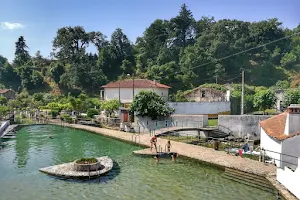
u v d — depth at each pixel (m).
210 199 18.98
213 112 59.09
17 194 20.02
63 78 106.88
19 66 132.12
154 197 19.42
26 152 32.97
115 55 116.88
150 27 122.50
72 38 117.25
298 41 123.06
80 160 25.00
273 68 111.81
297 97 53.06
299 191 17.34
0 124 49.69
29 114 67.12
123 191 20.52
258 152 29.64
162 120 45.34
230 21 118.56
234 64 107.12
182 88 93.94
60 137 43.34
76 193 20.16
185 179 23.09
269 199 18.84
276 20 122.06
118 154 31.78
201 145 34.91
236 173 23.47
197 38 119.88
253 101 63.88
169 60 105.06
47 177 23.45
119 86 67.12
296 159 23.20
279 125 27.27
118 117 53.78
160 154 29.86
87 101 70.44
